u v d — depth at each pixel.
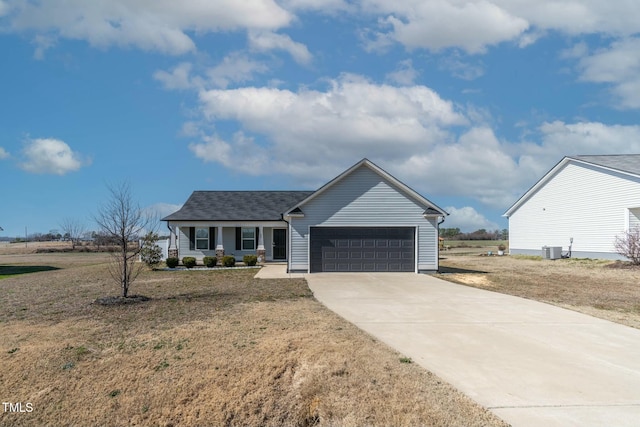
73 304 11.09
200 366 6.54
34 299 12.01
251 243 25.72
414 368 6.09
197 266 22.83
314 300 11.65
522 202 30.83
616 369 6.12
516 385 5.52
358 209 19.06
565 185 26.20
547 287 14.44
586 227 24.41
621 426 4.48
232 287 14.23
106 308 10.43
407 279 16.61
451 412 4.84
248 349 7.05
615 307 10.77
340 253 19.02
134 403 5.83
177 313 9.79
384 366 6.14
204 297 12.04
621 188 21.91
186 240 25.19
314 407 5.36
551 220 27.48
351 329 8.20
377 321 9.05
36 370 6.57
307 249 18.98
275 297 12.11
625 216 21.64
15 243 66.44
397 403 5.12
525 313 9.98
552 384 5.56
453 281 16.09
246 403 5.67
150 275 18.38
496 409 4.87
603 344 7.39
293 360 6.46
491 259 27.92
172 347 7.30
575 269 20.00
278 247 25.98
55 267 24.69
